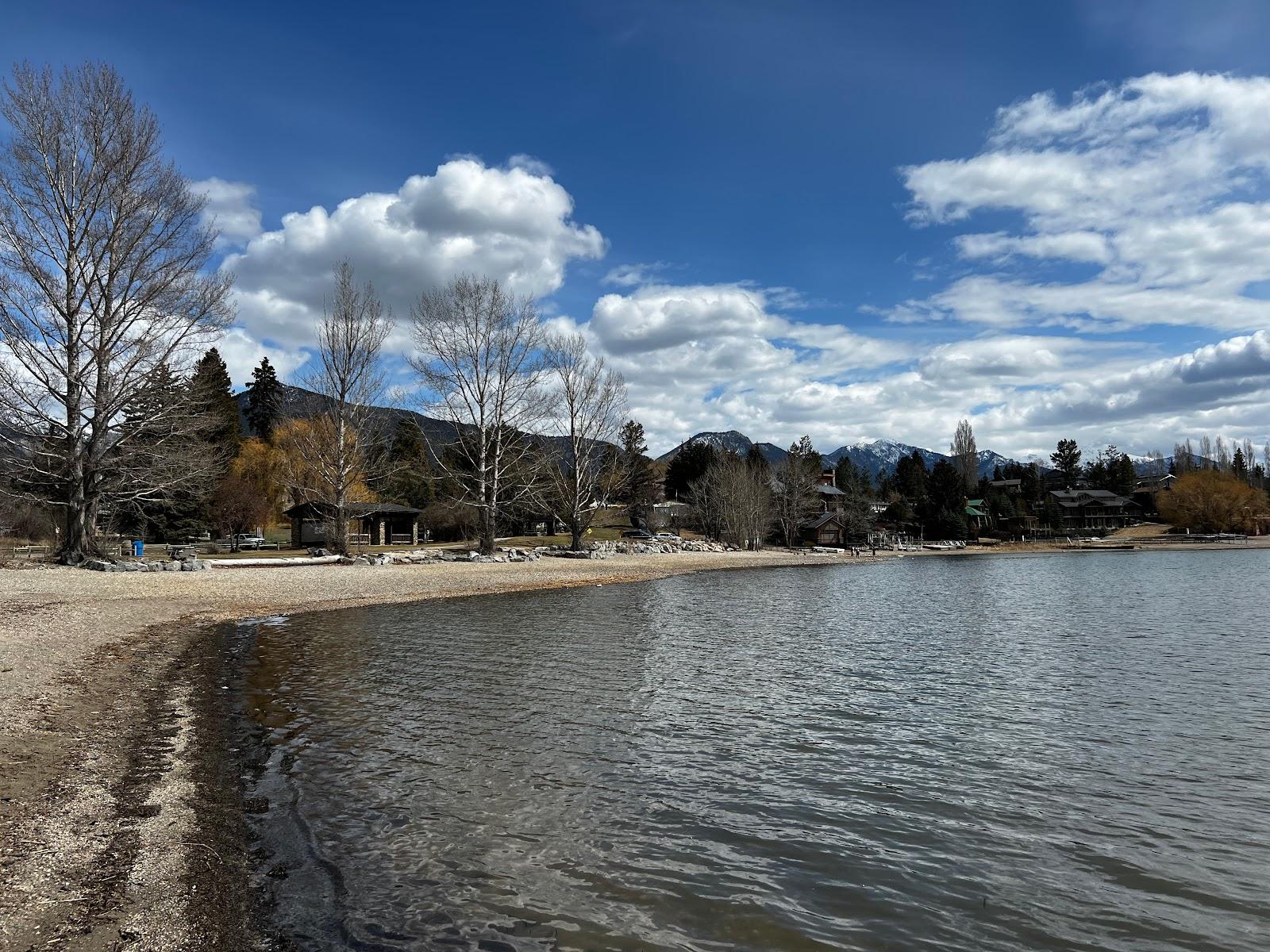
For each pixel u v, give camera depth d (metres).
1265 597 38.50
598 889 6.89
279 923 6.02
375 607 29.97
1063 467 187.25
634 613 29.19
